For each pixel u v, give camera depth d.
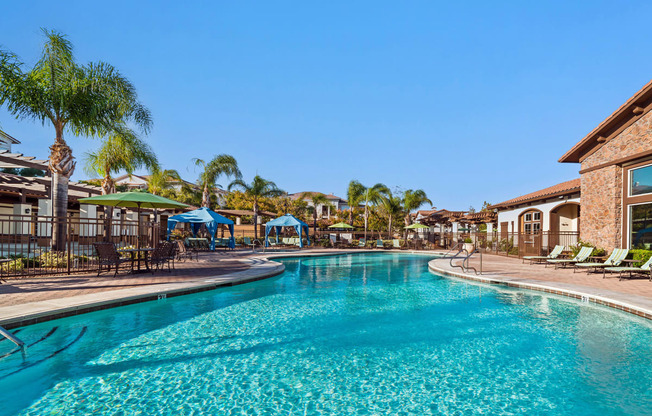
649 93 11.91
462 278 12.84
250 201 41.91
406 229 35.56
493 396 4.10
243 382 4.38
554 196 20.06
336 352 5.46
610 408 3.81
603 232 14.33
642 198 12.57
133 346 5.50
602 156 14.57
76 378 4.38
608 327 6.80
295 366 4.90
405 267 17.80
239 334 6.23
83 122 12.29
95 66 12.67
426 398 4.04
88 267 11.84
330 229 41.06
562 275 12.60
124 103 13.48
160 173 25.73
